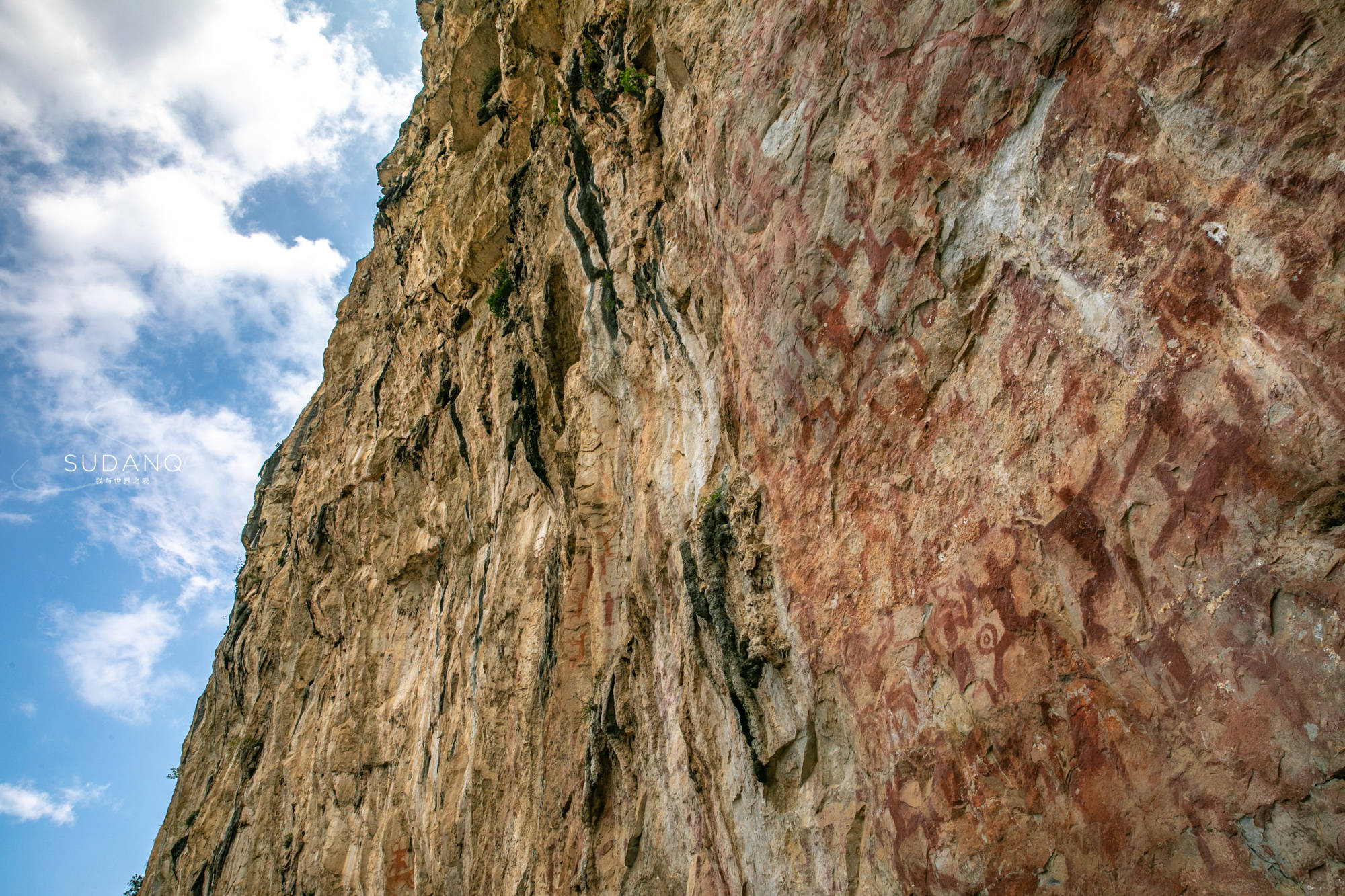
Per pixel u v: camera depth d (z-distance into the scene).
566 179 12.27
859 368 5.45
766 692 6.11
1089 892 3.51
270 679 27.98
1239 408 3.16
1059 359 4.00
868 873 4.85
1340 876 2.68
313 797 20.34
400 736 17.30
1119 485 3.59
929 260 4.90
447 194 19.94
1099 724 3.58
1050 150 4.16
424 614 18.56
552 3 12.60
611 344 10.43
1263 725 2.96
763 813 5.98
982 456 4.40
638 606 8.90
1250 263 3.18
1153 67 3.66
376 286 30.14
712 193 7.47
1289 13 3.14
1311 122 3.04
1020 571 4.05
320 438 30.17
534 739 11.22
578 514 10.60
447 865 12.96
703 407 7.90
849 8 5.79
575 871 9.15
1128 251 3.69
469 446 17.00
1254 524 3.06
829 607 5.48
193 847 28.72
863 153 5.52
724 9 7.60
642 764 8.55
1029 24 4.32
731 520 6.77
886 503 5.11
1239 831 2.99
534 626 12.21
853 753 5.19
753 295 6.68
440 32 27.25
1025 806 3.88
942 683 4.48
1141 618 3.45
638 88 9.41
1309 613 2.86
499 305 15.82
